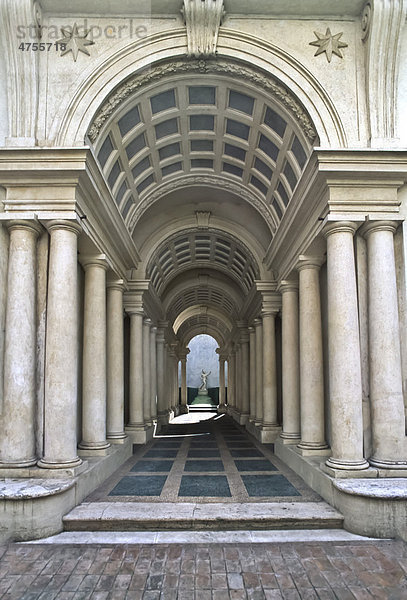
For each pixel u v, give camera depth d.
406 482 6.12
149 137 9.56
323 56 7.70
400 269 7.08
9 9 7.01
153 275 15.96
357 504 5.70
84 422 8.66
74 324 7.03
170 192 11.98
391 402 6.63
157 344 20.75
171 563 4.85
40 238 7.30
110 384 10.68
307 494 7.04
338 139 7.45
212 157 11.04
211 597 4.15
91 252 8.87
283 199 10.28
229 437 15.68
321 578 4.50
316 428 8.60
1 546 5.33
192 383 54.72
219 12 7.48
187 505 6.39
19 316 6.82
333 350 6.92
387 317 6.81
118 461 9.55
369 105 7.45
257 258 14.03
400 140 7.33
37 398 6.94
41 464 6.54
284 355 10.80
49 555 5.07
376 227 7.05
